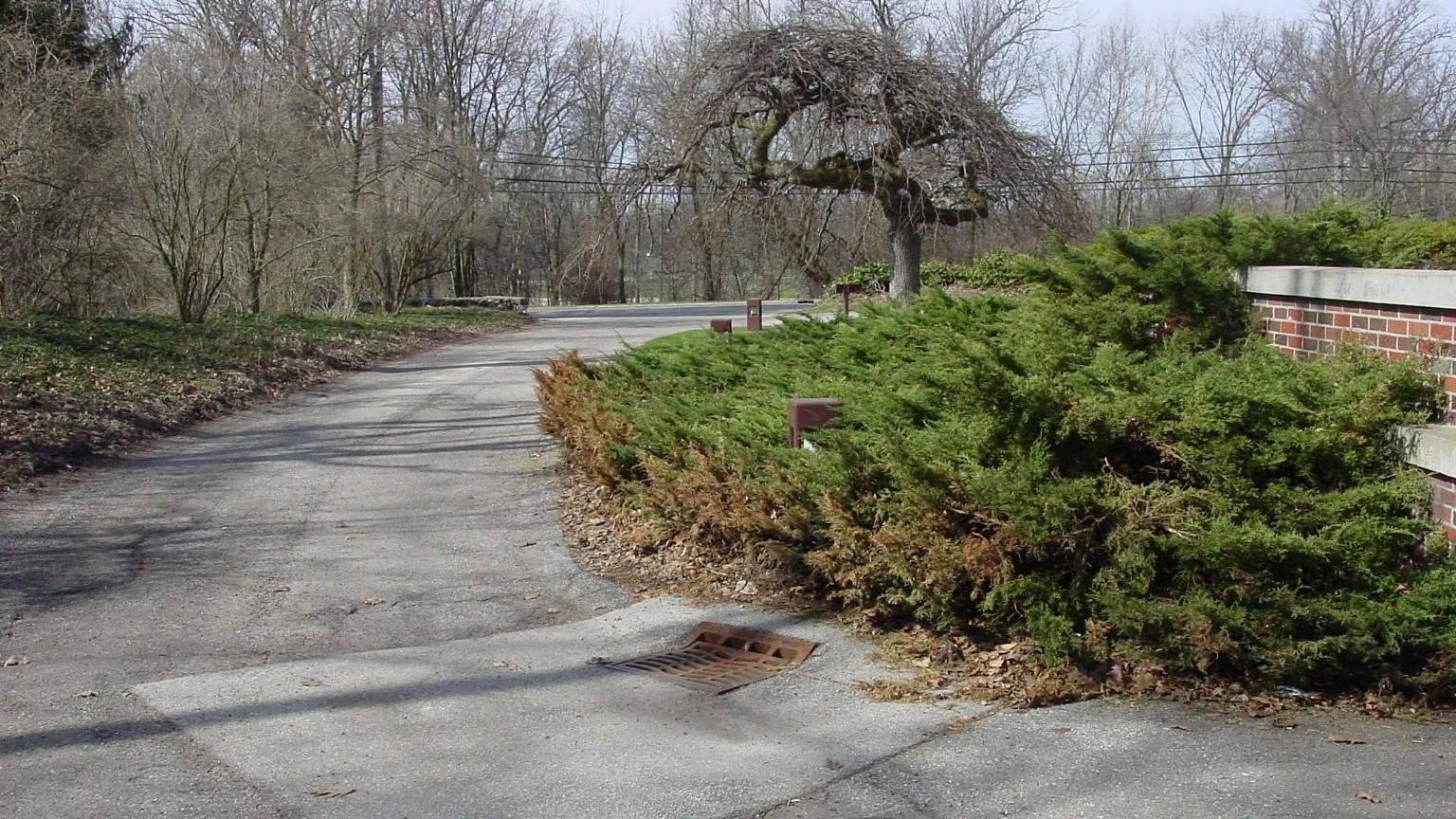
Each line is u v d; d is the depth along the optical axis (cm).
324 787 446
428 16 5016
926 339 927
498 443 1287
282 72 2955
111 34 2912
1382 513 545
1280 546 521
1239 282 769
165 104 2522
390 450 1254
